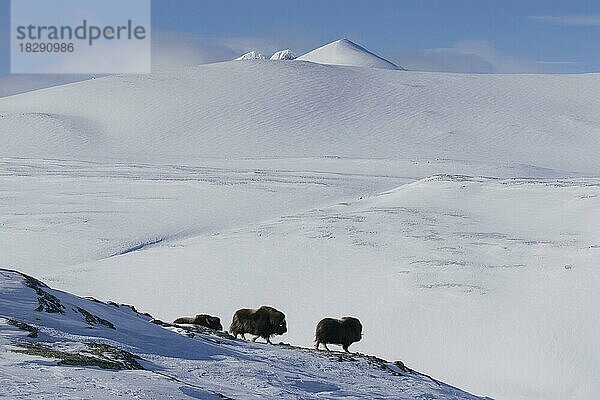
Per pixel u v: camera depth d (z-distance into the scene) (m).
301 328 44.66
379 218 63.78
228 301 48.84
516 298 44.66
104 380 14.62
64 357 15.95
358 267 51.94
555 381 37.44
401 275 49.59
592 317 41.28
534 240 55.25
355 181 93.50
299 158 126.31
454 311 44.16
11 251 64.38
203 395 14.87
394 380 23.27
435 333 42.56
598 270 46.59
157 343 20.89
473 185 74.44
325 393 19.33
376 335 43.19
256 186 87.38
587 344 39.28
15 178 94.25
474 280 47.91
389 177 100.38
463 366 39.78
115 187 87.94
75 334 19.23
